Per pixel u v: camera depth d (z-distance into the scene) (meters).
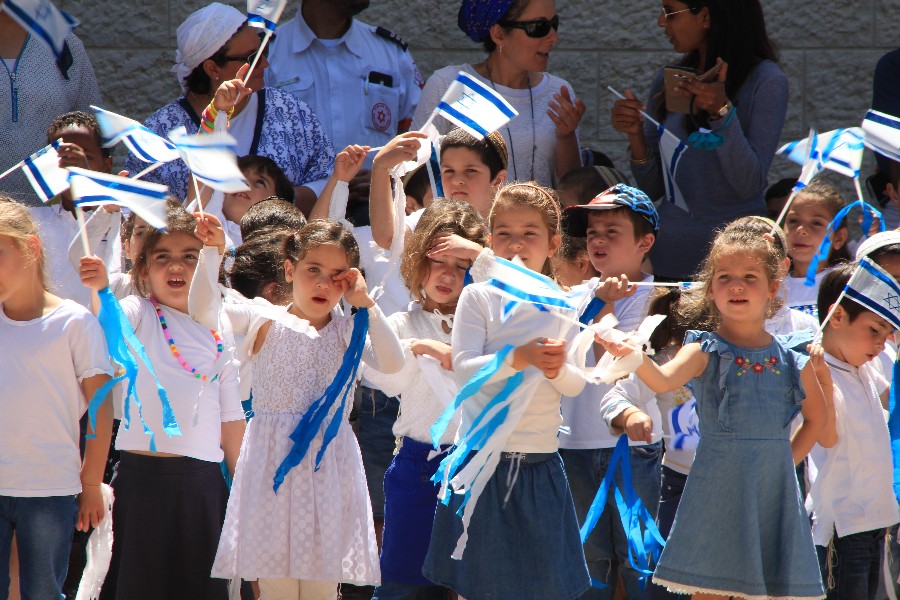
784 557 11.00
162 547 12.05
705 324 11.82
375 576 11.75
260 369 11.92
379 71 18.78
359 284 11.64
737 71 16.86
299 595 11.82
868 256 13.41
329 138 18.03
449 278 12.26
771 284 11.29
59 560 11.45
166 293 12.52
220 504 12.55
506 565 10.91
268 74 18.53
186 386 12.22
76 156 13.59
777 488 11.07
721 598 11.30
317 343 11.95
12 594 11.84
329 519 11.58
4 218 11.52
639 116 16.83
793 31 21.09
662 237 16.86
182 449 12.09
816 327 13.42
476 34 17.25
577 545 11.25
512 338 10.97
